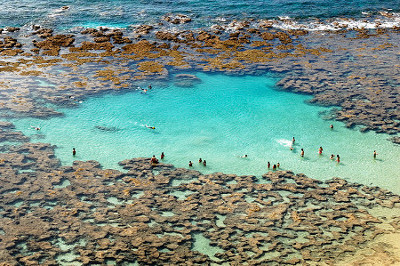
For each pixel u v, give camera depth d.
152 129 69.06
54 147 63.09
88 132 67.56
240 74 87.25
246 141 66.69
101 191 53.62
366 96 78.94
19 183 53.97
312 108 75.94
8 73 83.06
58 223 47.66
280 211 51.12
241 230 48.12
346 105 76.25
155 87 81.56
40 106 73.38
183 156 62.50
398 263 42.88
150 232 47.09
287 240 46.75
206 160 61.59
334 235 47.53
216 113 74.25
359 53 97.31
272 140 67.12
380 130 69.31
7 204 50.16
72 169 57.84
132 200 52.28
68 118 70.88
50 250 43.94
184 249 45.06
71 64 88.25
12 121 68.69
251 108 75.81
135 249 44.75
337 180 57.72
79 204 50.94
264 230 48.06
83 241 45.47
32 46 95.81
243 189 55.28
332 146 65.69
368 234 47.66
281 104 77.19
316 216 50.66
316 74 87.25
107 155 62.00
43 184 54.16
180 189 54.84
